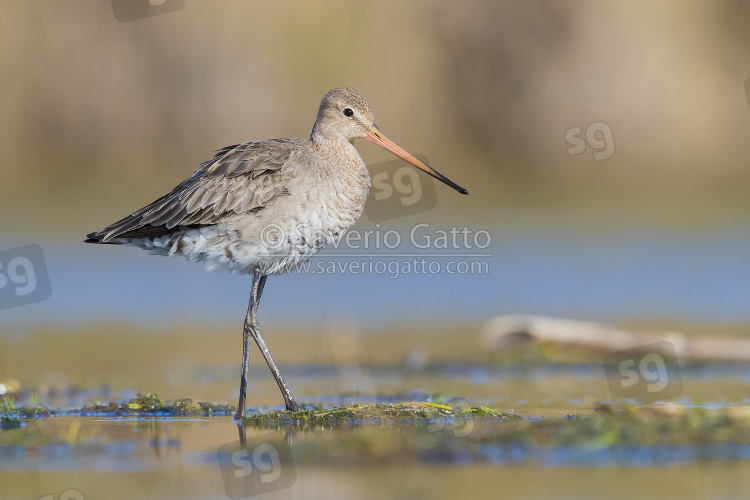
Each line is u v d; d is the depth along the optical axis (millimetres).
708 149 23922
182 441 9531
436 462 8555
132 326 16609
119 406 11266
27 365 13922
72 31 22594
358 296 18422
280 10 22656
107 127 22766
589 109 23891
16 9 22469
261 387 12836
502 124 23875
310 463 8602
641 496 7531
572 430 9289
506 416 10289
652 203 23438
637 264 19453
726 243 20625
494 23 23734
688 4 23828
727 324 15422
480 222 21812
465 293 18234
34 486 8094
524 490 7723
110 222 21094
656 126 23922
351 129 12109
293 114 22734
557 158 23953
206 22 22547
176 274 19562
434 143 23500
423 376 13328
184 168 22656
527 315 16547
